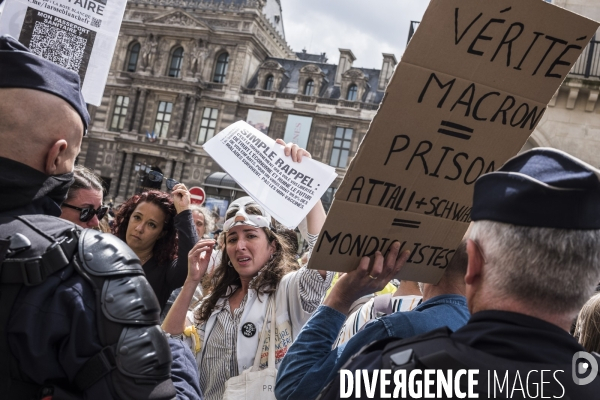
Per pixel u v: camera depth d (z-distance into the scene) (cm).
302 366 179
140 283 139
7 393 130
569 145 1110
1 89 143
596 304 237
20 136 142
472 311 130
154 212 351
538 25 152
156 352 133
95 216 272
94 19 279
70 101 150
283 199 243
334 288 188
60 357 131
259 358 281
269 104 4047
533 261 117
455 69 153
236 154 258
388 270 181
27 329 127
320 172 247
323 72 4138
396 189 169
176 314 283
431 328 168
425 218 178
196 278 287
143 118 4112
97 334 131
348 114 3941
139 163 4088
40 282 131
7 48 149
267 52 4262
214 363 292
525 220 118
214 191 3916
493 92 161
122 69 4197
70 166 153
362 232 173
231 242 302
